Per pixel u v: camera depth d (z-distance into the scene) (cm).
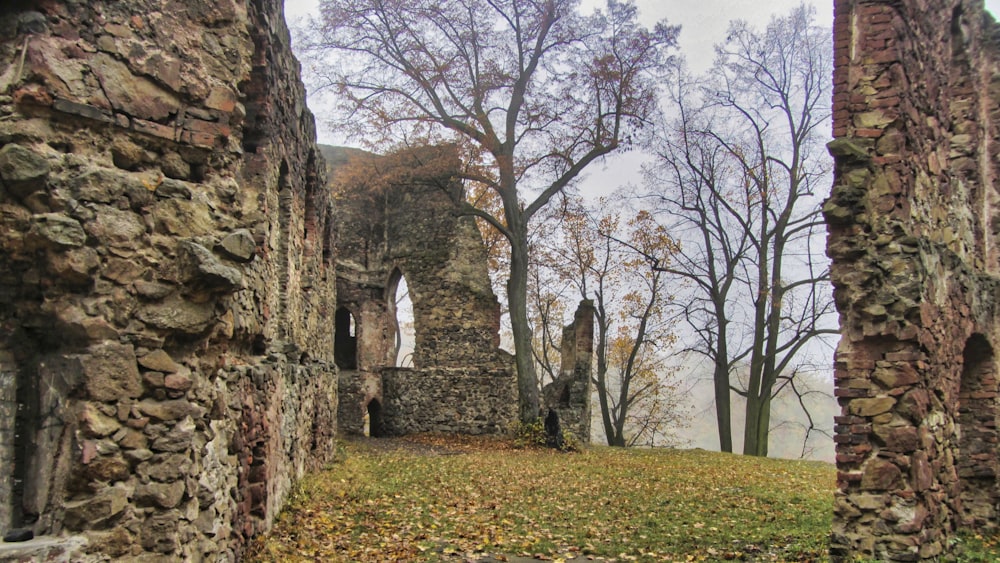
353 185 2586
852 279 863
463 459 1841
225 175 534
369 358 2692
